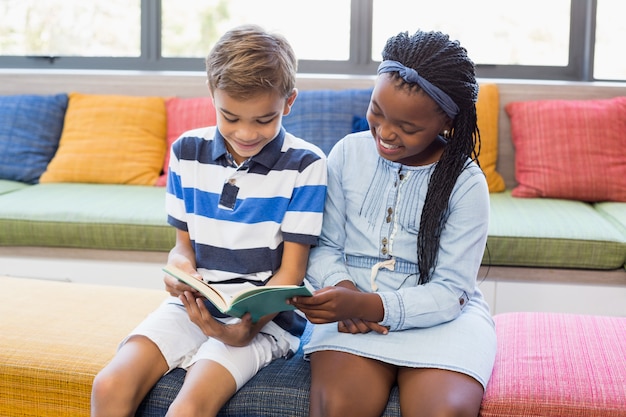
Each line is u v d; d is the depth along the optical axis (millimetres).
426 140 1511
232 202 1608
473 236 1565
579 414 1430
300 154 1623
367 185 1645
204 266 1635
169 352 1525
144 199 2943
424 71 1465
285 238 1599
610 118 3039
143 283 2771
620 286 2541
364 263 1634
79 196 2973
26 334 1698
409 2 3580
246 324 1494
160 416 1506
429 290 1543
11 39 3875
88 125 3301
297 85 3330
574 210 2801
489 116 3158
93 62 3828
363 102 3059
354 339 1525
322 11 3648
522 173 3074
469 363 1463
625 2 3477
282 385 1503
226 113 1520
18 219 2773
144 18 3752
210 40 3760
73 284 2059
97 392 1427
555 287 2564
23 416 1617
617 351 1625
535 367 1558
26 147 3309
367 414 1421
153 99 3367
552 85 3238
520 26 3551
